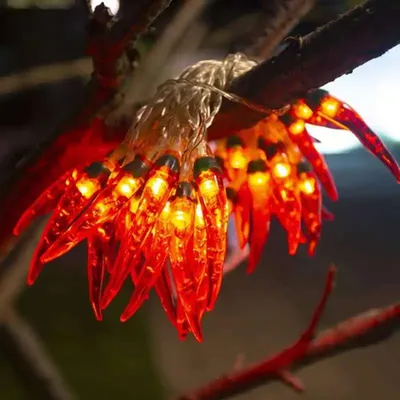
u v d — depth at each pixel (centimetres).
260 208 60
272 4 73
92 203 52
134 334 272
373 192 444
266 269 337
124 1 61
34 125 262
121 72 62
